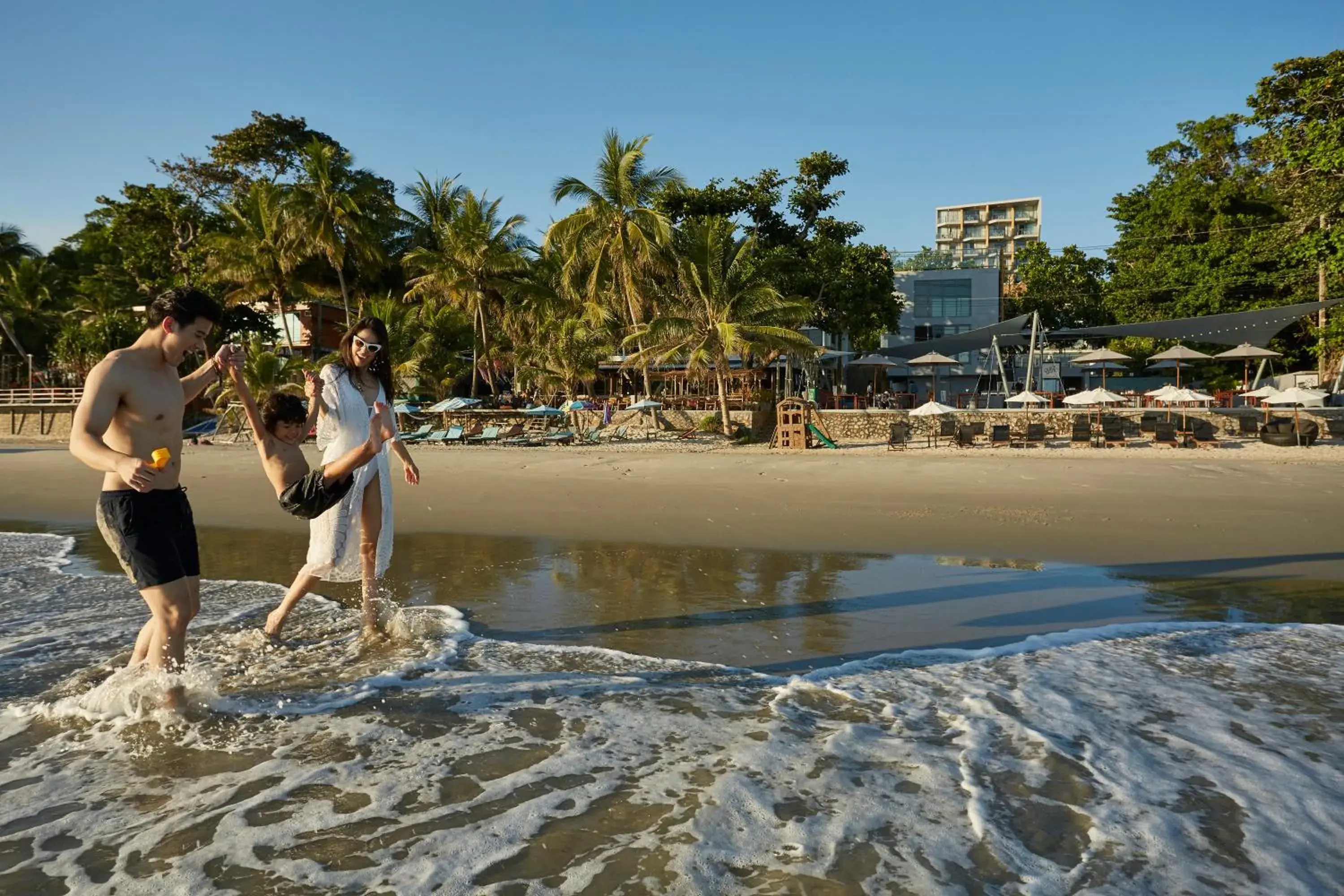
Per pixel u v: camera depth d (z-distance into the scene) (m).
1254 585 6.02
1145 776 2.86
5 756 3.14
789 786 2.81
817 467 16.48
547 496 12.16
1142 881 2.20
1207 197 38.25
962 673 4.05
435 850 2.40
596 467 17.19
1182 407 28.89
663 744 3.19
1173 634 4.73
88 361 39.81
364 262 42.72
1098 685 3.85
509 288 39.03
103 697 3.58
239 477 15.35
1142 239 40.97
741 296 27.09
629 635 4.83
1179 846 2.38
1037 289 52.66
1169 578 6.29
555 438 28.30
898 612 5.32
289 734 3.32
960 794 2.73
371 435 3.83
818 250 36.09
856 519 9.62
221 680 4.00
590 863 2.32
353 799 2.74
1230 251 36.50
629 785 2.83
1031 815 2.58
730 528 9.09
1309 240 24.41
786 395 32.25
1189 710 3.51
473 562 7.18
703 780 2.86
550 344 33.00
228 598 5.87
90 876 2.28
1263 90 28.75
